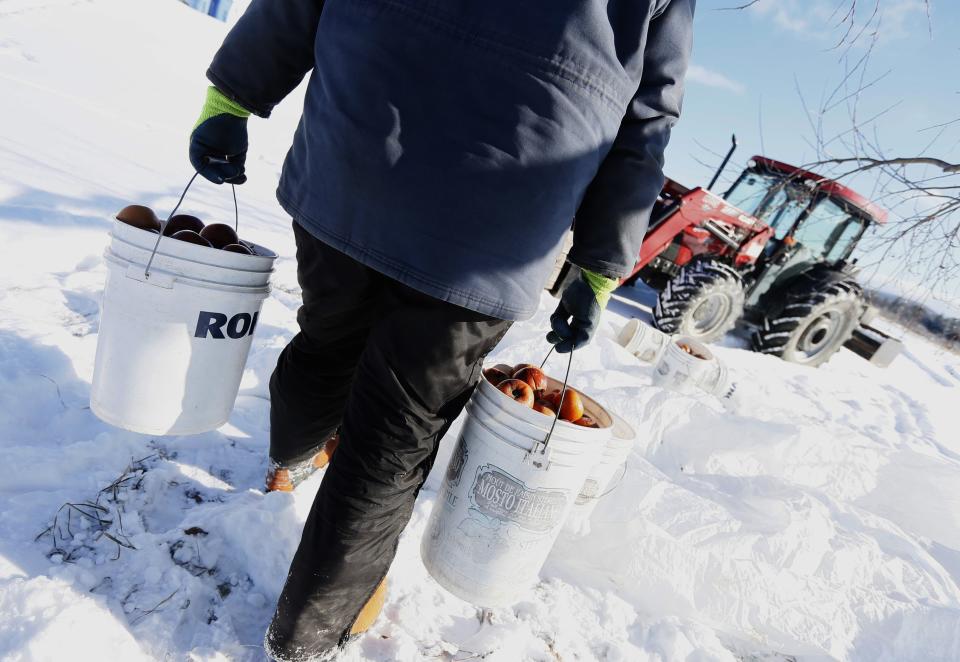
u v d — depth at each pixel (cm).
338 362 140
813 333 694
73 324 221
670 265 690
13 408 163
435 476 202
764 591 177
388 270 99
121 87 787
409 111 93
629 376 343
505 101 92
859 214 647
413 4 91
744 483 250
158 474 156
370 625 131
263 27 110
